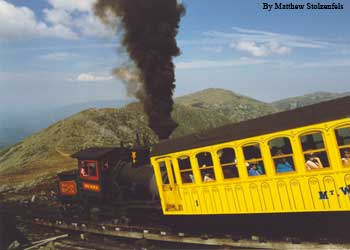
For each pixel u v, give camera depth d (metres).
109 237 16.38
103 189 17.55
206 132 12.91
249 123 11.91
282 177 11.08
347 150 10.13
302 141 11.56
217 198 12.50
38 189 30.27
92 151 18.59
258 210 11.66
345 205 10.14
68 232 18.06
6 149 67.56
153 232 14.59
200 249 13.09
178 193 13.55
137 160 16.77
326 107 10.46
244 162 11.79
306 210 10.79
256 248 11.70
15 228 16.77
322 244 10.53
